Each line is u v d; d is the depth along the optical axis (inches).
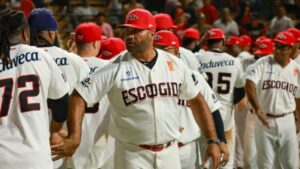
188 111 497.4
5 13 339.6
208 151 391.5
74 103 374.9
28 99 329.4
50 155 336.8
